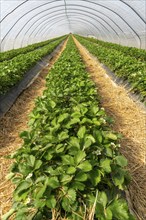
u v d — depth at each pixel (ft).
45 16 79.25
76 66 25.61
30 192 8.02
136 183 12.65
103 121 11.76
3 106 21.74
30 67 34.86
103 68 40.57
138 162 14.88
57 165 8.82
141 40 58.85
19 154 9.41
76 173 7.96
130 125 19.60
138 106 22.35
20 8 55.98
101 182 8.39
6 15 56.29
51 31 126.00
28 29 79.82
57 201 7.44
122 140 17.29
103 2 55.01
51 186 7.51
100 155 9.11
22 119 21.17
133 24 57.41
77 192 7.73
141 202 11.58
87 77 21.62
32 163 8.39
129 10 51.47
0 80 21.79
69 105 14.51
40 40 108.47
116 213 6.98
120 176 8.21
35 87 31.65
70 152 8.90
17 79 25.91
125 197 10.35
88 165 8.00
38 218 7.27
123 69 27.48
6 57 45.80
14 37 71.77
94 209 7.06
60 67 25.95
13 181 8.40
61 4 65.41
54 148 9.30
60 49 85.76
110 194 8.27
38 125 11.23
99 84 32.35
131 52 46.75
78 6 69.31
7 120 20.48
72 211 7.19
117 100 24.94
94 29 109.91
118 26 69.00
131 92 24.80
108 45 68.28
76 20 106.22
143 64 27.32
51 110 12.85
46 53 52.47
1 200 11.37
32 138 10.18
